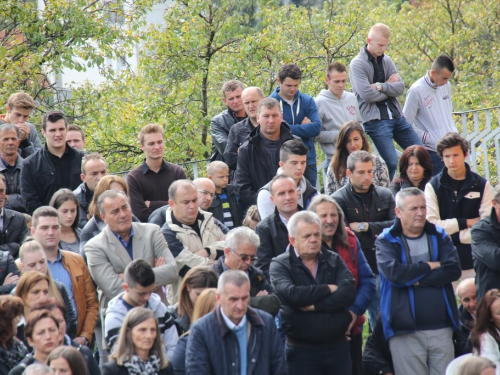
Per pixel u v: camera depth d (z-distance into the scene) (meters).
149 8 60.81
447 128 38.28
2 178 27.75
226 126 35.34
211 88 60.31
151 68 58.72
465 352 24.25
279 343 21.48
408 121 38.12
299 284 23.31
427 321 24.19
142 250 25.39
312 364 23.31
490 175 44.00
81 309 25.41
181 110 58.62
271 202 27.52
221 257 24.31
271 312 22.97
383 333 25.02
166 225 26.42
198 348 20.81
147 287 22.27
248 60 60.12
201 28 59.25
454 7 91.88
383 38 36.09
